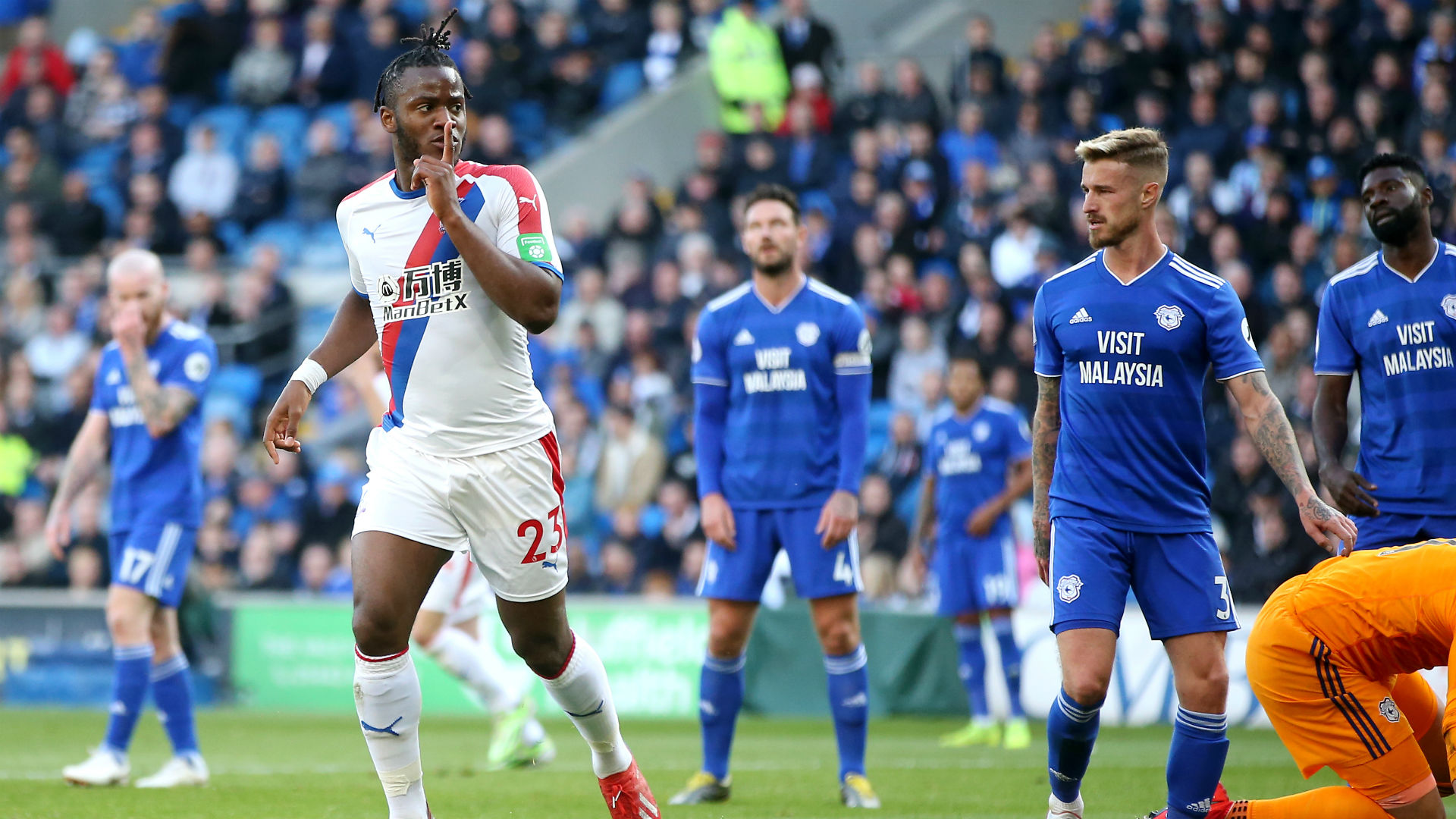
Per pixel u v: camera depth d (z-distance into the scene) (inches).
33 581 1824.6
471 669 1043.9
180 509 918.4
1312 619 579.5
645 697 1574.8
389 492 556.7
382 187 570.3
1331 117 2089.1
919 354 1888.5
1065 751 631.2
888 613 1567.4
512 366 564.1
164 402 893.2
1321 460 772.0
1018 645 1525.6
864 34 2743.6
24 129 2625.5
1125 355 625.3
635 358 1932.8
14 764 1072.2
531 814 780.0
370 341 615.2
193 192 2413.9
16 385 2050.9
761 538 841.5
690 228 2135.8
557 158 2380.7
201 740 1278.3
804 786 927.7
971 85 2278.5
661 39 2556.6
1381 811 582.2
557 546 574.6
